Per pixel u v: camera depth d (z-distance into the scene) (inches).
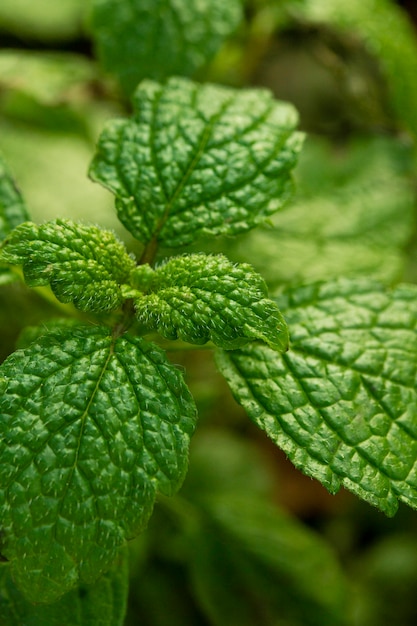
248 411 10.6
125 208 11.1
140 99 11.4
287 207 13.3
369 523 14.6
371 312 11.1
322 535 14.7
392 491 10.4
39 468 10.1
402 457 10.5
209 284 10.4
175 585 13.1
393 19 14.1
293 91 15.2
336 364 10.8
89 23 13.6
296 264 12.9
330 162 13.9
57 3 16.6
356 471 10.4
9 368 10.3
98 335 10.5
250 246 12.9
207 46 13.3
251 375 10.7
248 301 10.3
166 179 11.1
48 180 14.1
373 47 13.8
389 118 14.3
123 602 10.8
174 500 12.7
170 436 10.3
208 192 11.1
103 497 10.1
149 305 10.6
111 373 10.4
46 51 16.3
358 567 14.2
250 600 12.8
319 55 14.8
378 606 13.8
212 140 11.3
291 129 11.4
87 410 10.2
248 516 13.1
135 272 10.8
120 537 10.1
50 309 13.1
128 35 13.2
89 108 14.4
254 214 11.1
